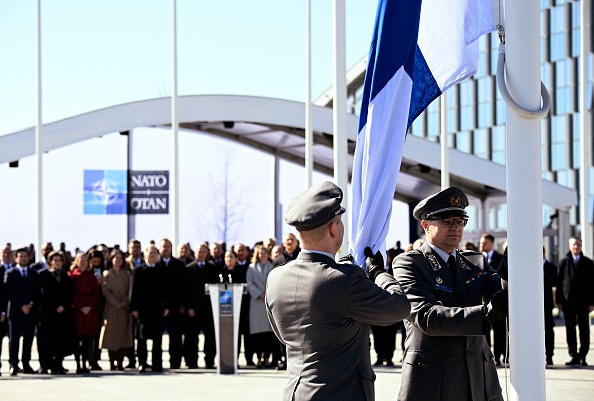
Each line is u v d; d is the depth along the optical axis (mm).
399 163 5770
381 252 5742
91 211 30938
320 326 4742
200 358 19750
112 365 17156
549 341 16719
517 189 4840
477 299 5754
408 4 5824
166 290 17047
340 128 15305
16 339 16391
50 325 16484
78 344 16781
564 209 33375
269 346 17094
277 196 35688
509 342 4855
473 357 5648
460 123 75188
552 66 70125
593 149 67562
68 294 16609
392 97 5758
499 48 5418
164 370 17016
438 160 31031
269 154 35188
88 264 17125
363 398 4711
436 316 5352
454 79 6035
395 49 5789
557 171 69562
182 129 31891
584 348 16547
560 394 12820
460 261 5871
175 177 25984
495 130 72812
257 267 17125
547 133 70312
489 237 17156
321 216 4812
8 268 17312
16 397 13227
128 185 31203
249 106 28938
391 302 4762
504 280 5105
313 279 4785
